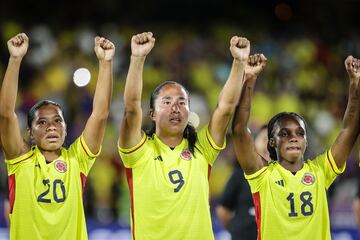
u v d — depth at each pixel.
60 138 17.66
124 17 52.56
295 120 18.23
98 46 17.75
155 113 17.92
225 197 21.91
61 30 48.84
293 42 52.00
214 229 28.45
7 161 17.45
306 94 47.00
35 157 17.53
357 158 38.28
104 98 17.66
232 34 52.72
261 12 54.84
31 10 50.53
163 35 51.09
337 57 51.72
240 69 17.64
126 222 30.05
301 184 17.83
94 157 17.88
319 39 53.25
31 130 17.86
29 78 44.09
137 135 17.48
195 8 54.06
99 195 34.97
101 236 29.17
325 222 17.86
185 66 47.44
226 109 17.66
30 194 17.14
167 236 17.06
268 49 50.53
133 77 17.22
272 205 17.69
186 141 17.92
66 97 41.62
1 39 46.84
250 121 36.44
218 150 17.97
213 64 48.56
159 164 17.48
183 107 17.67
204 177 17.61
